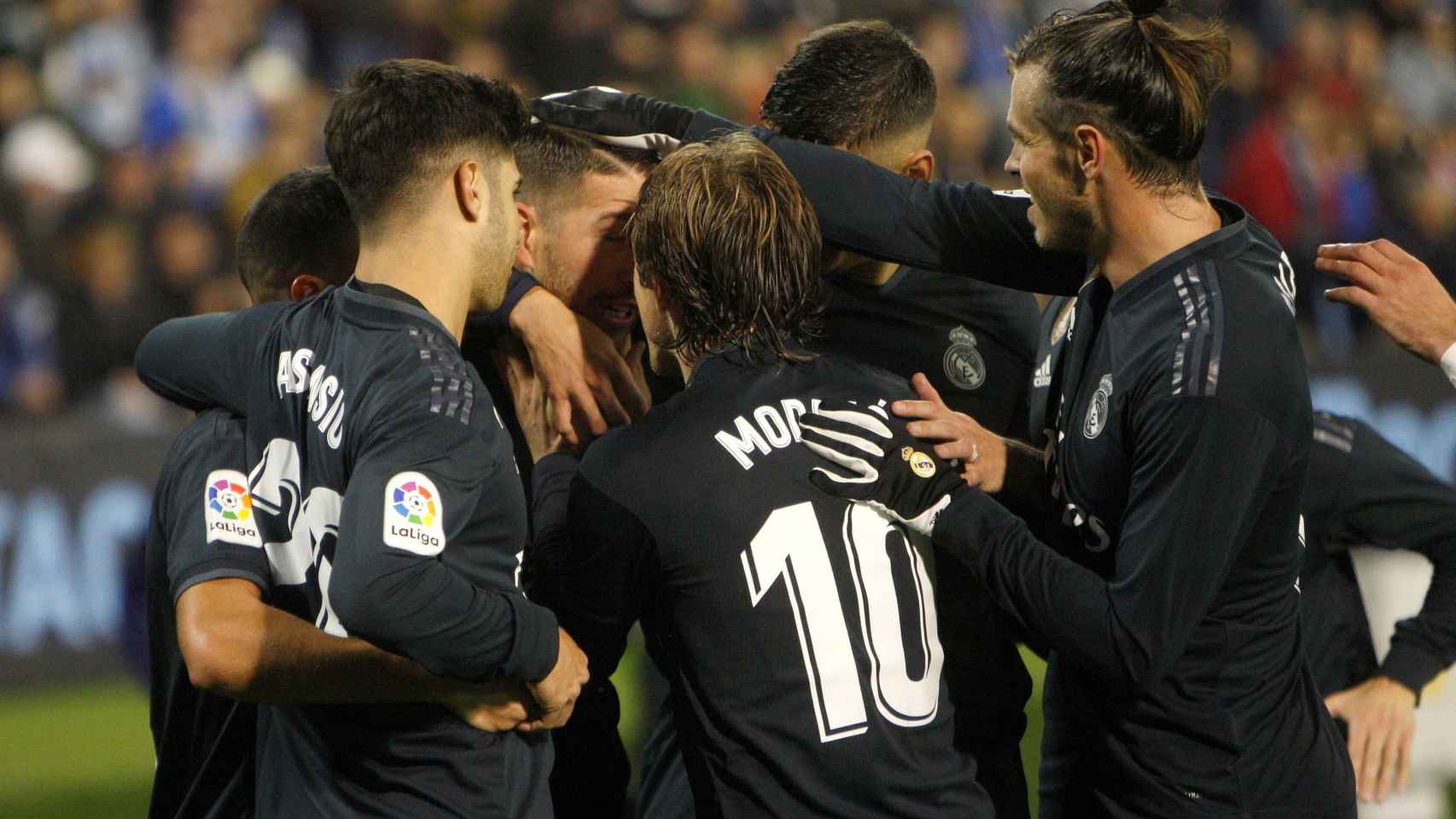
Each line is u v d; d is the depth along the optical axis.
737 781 5.58
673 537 5.54
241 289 22.94
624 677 15.88
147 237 22.31
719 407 5.68
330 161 5.55
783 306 5.72
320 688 5.24
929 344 7.33
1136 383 5.70
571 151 6.84
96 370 21.17
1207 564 5.44
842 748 5.53
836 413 5.73
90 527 17.97
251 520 5.61
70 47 24.61
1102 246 6.01
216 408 5.99
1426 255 28.05
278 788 5.53
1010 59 6.14
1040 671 16.80
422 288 5.46
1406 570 7.97
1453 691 8.57
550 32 25.53
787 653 5.55
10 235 21.23
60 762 14.88
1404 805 8.62
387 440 5.06
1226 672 5.91
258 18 25.95
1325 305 25.84
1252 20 29.28
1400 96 30.59
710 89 24.88
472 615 5.00
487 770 5.41
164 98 24.55
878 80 7.26
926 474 5.70
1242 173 26.20
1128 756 6.03
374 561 4.85
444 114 5.44
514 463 5.40
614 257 6.86
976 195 6.68
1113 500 5.85
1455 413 21.28
